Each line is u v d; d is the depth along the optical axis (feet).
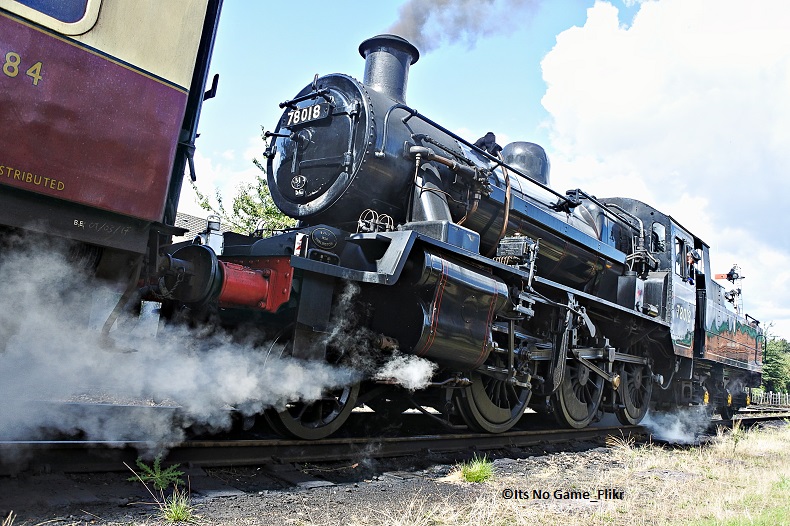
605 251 28.09
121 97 11.94
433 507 13.26
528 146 28.27
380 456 17.97
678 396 38.14
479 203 21.48
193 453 14.15
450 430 22.59
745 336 52.39
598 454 23.94
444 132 21.70
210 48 14.05
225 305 15.74
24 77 10.63
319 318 16.25
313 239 16.33
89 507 10.90
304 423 17.08
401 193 20.11
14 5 10.50
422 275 17.10
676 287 33.14
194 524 10.71
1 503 10.36
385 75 23.16
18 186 10.64
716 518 13.98
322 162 19.98
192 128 13.84
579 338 27.45
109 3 11.75
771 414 66.90
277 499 12.75
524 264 21.30
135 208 12.21
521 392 24.31
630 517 13.98
